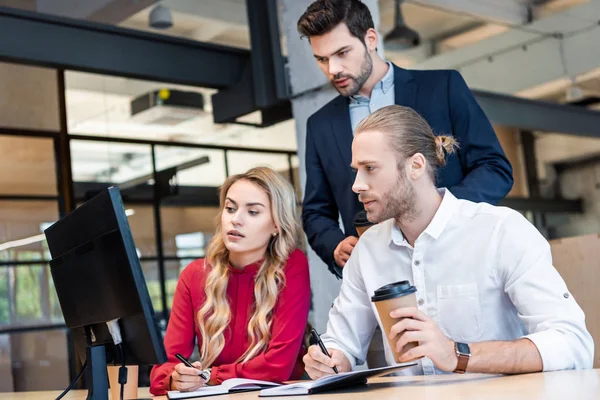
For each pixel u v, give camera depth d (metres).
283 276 2.26
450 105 2.39
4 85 6.04
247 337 2.24
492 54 8.04
